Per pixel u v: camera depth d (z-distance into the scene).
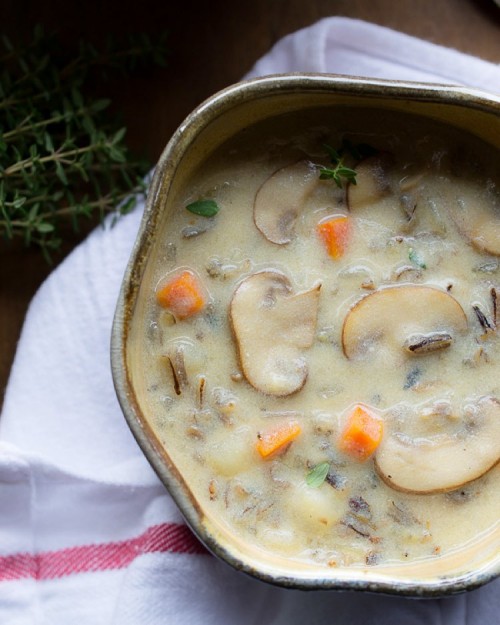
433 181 0.46
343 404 0.45
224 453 0.44
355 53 0.52
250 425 0.45
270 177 0.46
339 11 0.53
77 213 0.51
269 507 0.44
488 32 0.53
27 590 0.50
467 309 0.45
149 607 0.49
